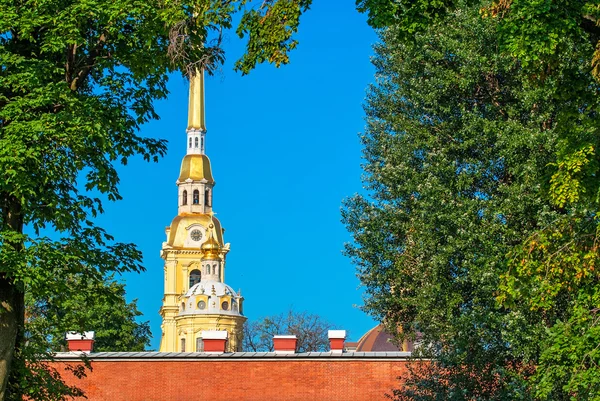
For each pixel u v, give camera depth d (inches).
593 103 1147.3
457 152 1729.8
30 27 1295.5
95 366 2576.3
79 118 1293.1
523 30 1026.1
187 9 1240.8
